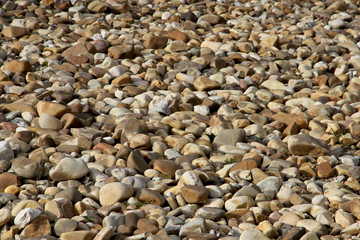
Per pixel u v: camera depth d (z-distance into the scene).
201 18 21.34
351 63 17.52
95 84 15.39
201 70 16.69
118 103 14.10
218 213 9.10
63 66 16.27
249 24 20.92
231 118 13.35
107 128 12.66
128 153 11.18
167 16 21.62
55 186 10.16
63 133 12.33
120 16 21.08
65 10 21.78
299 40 19.81
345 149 12.24
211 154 11.76
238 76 16.25
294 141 11.78
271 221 9.05
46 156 10.87
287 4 24.05
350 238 8.48
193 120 13.26
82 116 13.23
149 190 9.76
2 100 13.88
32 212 8.50
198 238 8.19
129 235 8.55
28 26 19.38
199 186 9.76
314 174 10.92
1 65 16.55
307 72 16.69
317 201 9.68
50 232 8.55
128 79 15.42
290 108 14.34
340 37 20.19
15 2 21.55
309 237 8.38
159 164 10.75
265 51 18.41
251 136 12.66
